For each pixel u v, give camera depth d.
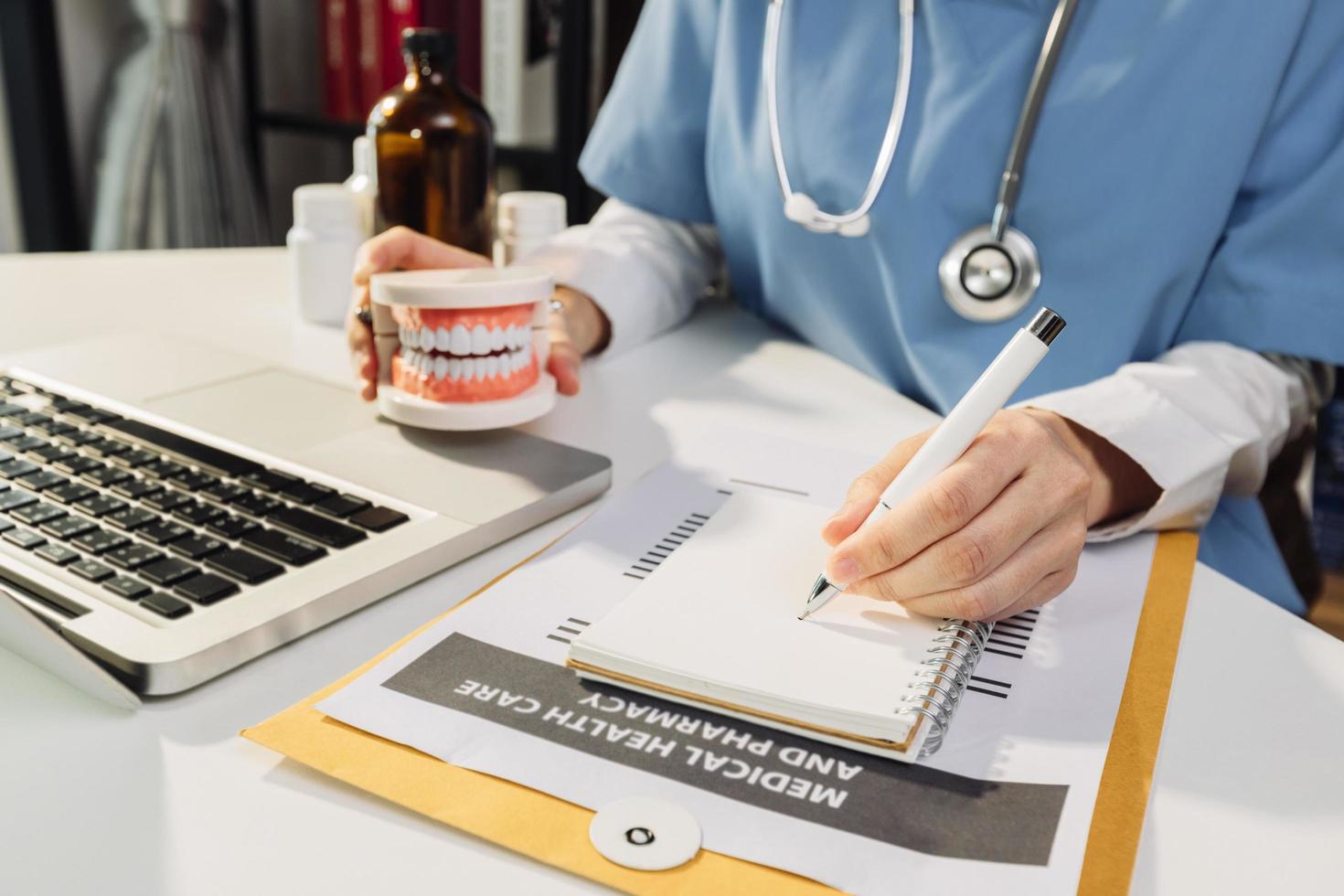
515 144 1.60
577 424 0.70
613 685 0.41
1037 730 0.39
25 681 0.41
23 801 0.34
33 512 0.50
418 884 0.32
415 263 0.75
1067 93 0.69
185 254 1.15
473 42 1.60
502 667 0.42
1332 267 0.67
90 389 0.69
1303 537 0.80
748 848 0.33
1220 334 0.71
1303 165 0.68
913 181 0.75
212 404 0.67
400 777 0.36
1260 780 0.38
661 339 0.91
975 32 0.72
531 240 0.95
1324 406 0.74
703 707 0.40
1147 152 0.68
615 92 0.99
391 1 1.69
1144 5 0.67
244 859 0.32
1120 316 0.71
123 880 0.31
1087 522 0.54
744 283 0.98
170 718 0.39
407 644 0.43
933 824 0.34
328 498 0.53
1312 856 0.34
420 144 0.82
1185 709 0.42
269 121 1.92
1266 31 0.65
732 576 0.47
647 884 0.31
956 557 0.42
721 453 0.64
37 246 1.89
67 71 1.86
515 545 0.53
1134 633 0.47
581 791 0.35
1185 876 0.33
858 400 0.77
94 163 1.92
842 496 0.59
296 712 0.39
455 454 0.61
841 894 0.31
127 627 0.41
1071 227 0.71
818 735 0.38
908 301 0.77
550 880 0.32
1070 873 0.32
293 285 0.91
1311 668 0.45
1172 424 0.59
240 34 1.90
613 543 0.52
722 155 0.89
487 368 0.62
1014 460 0.46
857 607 0.45
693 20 0.91
